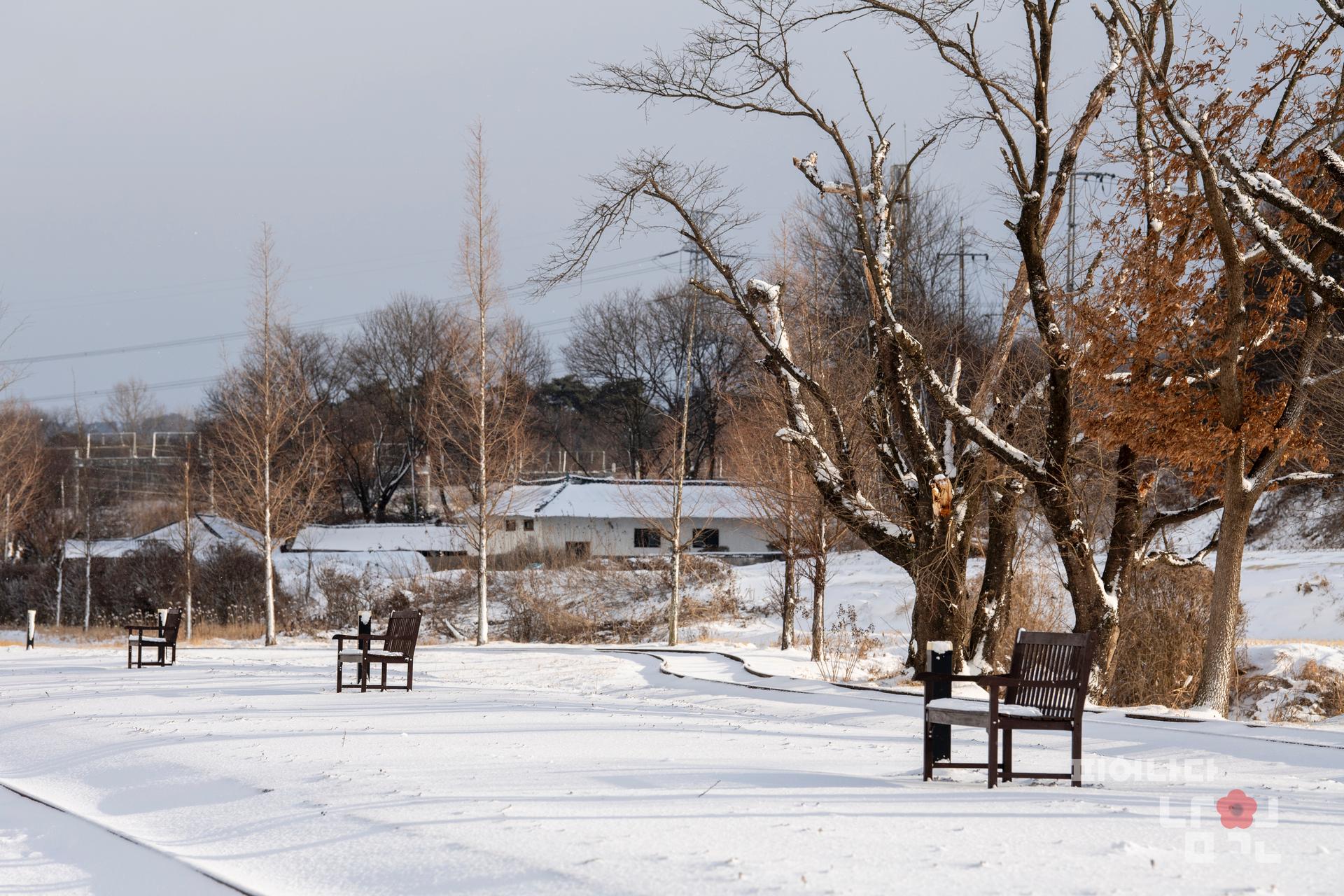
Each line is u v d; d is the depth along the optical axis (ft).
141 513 279.28
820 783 32.45
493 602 174.81
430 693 68.59
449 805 28.55
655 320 284.00
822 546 111.34
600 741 43.68
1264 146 66.85
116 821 31.60
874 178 81.51
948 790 31.60
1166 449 66.39
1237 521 66.13
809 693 70.49
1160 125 66.08
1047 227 72.13
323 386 282.36
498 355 141.69
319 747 40.60
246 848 26.89
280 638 167.12
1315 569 129.80
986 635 82.07
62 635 187.32
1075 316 72.33
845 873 21.22
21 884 26.35
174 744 41.63
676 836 24.57
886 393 81.46
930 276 152.25
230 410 171.73
